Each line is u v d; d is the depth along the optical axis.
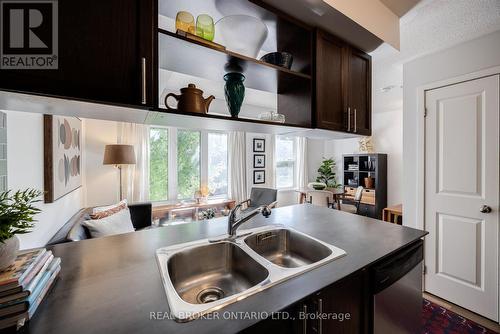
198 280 1.11
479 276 1.79
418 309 1.31
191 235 1.32
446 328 1.68
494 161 1.70
